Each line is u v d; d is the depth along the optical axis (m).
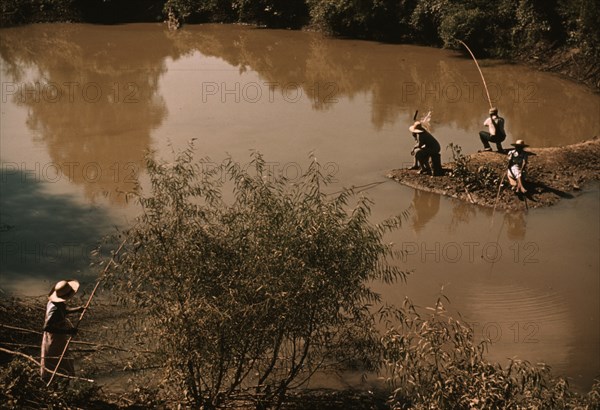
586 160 21.47
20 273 15.37
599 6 30.03
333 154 22.53
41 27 42.09
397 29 37.41
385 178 20.78
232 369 11.10
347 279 10.32
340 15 38.09
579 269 16.11
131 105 27.39
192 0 42.22
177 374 9.88
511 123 25.62
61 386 10.33
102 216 18.20
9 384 9.78
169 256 10.01
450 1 35.19
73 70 32.66
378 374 12.07
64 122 25.53
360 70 32.41
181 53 35.75
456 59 33.84
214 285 9.98
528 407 8.62
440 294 15.02
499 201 19.34
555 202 19.28
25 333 12.59
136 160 22.05
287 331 10.39
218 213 10.59
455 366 9.01
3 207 18.69
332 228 10.31
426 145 20.56
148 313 10.14
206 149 22.78
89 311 13.60
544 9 32.97
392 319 13.93
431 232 17.84
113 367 11.87
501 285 15.44
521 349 13.21
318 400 11.36
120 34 40.06
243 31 40.41
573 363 12.87
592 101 28.08
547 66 32.06
